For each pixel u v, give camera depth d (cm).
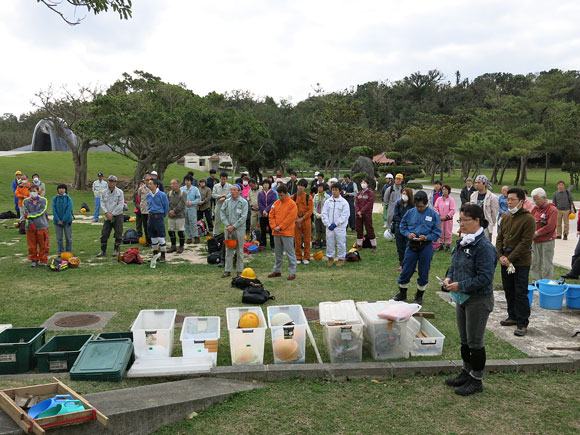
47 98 3134
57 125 3178
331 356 485
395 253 1151
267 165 4272
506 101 5294
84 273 912
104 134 2495
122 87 3158
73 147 3216
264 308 678
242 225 874
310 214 1018
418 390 439
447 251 1191
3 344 443
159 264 1002
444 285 425
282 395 426
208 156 6394
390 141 4453
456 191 4178
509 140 4553
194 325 530
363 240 1223
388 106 8631
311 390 438
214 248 1096
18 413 331
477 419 387
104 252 1105
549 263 778
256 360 480
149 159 2953
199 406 399
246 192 1309
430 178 5969
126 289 782
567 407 407
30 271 929
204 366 455
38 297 729
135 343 481
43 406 352
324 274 910
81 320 615
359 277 880
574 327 609
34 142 5350
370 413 396
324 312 516
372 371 469
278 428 372
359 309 533
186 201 1180
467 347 440
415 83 9569
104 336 489
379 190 3538
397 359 495
